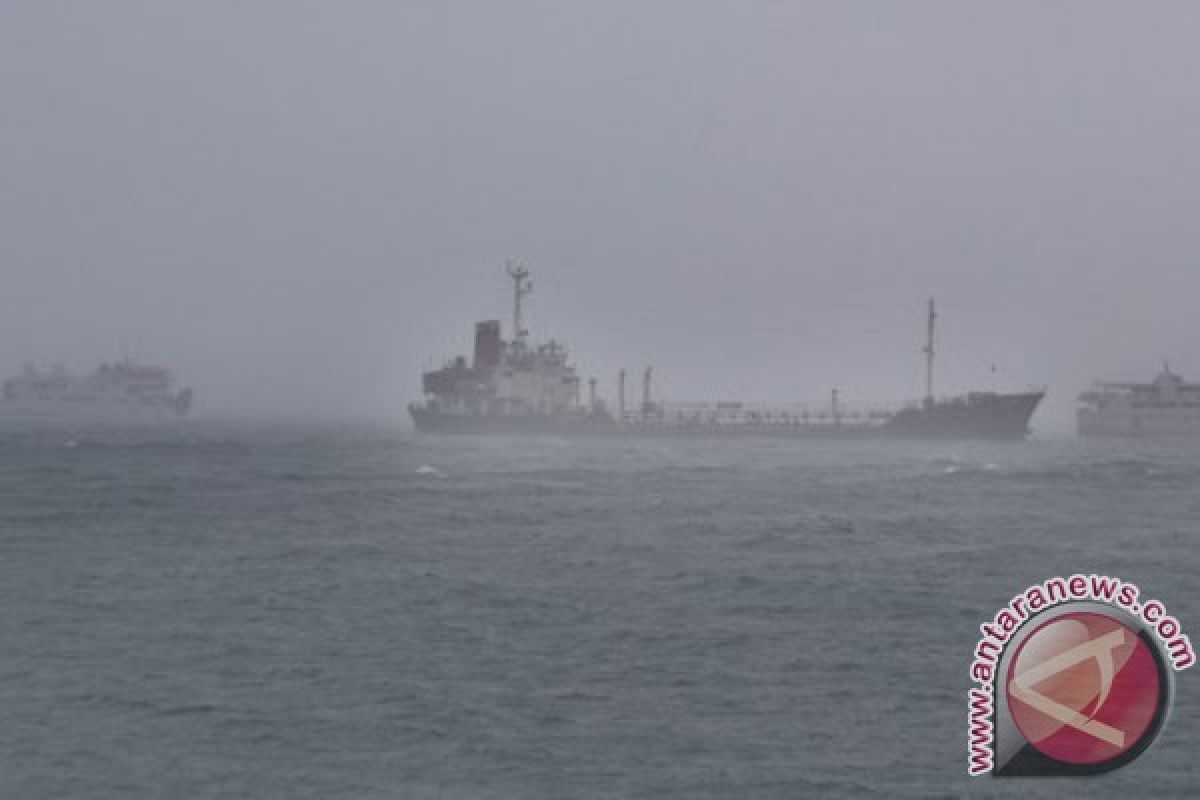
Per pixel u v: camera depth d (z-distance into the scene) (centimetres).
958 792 8875
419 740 10012
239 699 11181
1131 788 8894
